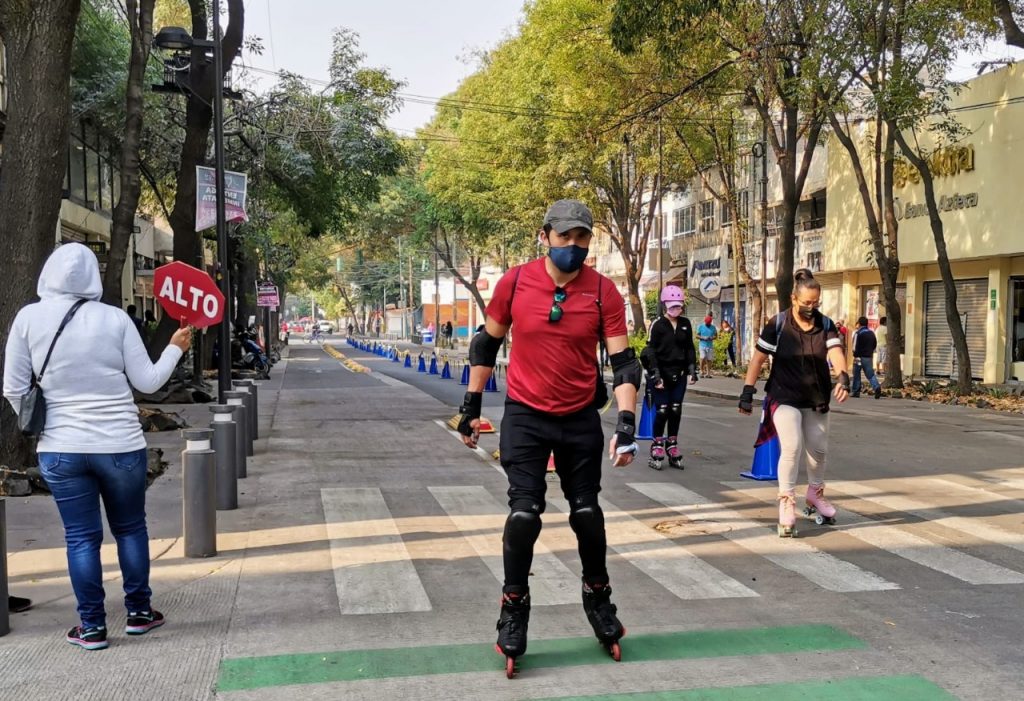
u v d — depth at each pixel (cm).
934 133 2375
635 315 3306
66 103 870
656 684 420
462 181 3978
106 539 703
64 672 436
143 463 485
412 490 924
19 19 842
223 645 474
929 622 512
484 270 7762
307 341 9175
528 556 434
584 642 479
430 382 2697
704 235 4119
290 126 2336
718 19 1833
